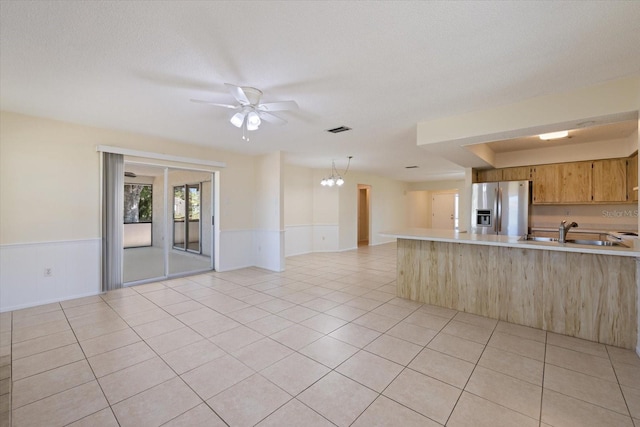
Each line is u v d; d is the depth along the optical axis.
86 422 1.62
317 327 2.92
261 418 1.65
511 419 1.64
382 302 3.72
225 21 1.70
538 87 2.59
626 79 2.40
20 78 2.42
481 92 2.70
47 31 1.78
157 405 1.76
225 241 5.50
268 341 2.61
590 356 2.36
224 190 5.46
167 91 2.68
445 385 1.96
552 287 2.87
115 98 2.85
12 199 3.30
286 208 7.17
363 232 10.67
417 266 3.79
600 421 1.62
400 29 1.78
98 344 2.54
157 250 5.83
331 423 1.61
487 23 1.71
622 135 4.10
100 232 3.96
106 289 4.06
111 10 1.59
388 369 2.15
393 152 5.47
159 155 4.46
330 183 6.91
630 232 4.23
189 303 3.64
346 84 2.54
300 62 2.17
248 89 2.56
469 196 5.35
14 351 2.41
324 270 5.63
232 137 4.39
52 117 3.45
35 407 1.74
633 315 2.49
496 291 3.19
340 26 1.75
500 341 2.63
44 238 3.52
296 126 3.79
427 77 2.40
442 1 1.53
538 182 4.98
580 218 4.88
